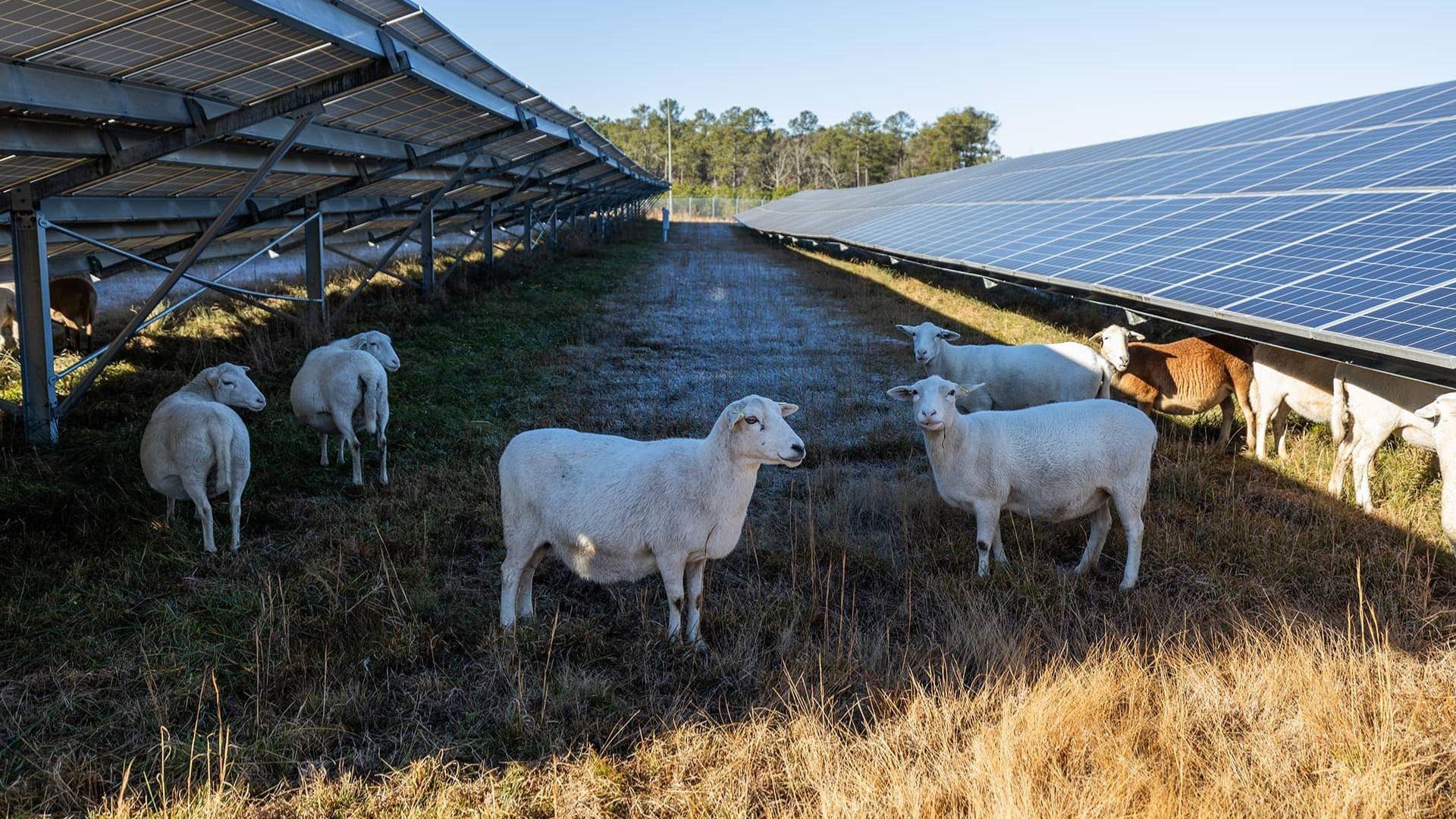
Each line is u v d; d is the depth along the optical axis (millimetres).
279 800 3611
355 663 4652
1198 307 8008
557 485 4832
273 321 13555
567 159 24828
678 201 92812
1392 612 5109
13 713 4121
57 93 6121
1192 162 16578
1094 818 3377
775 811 3578
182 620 4922
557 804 3592
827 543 6258
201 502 5875
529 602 5254
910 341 14555
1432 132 11461
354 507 6922
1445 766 3719
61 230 7883
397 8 8930
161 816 3459
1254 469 7949
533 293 19750
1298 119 16719
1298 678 4301
